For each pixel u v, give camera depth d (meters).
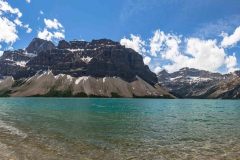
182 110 149.00
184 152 37.50
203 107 197.88
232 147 40.88
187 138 48.88
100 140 45.22
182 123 75.12
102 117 89.06
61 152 36.00
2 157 32.75
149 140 46.25
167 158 34.28
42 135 49.00
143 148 39.75
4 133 50.91
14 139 44.59
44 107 153.88
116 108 155.62
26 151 36.16
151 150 38.50
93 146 40.28
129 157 34.50
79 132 53.34
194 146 41.59
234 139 47.97
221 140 46.81
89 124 67.44
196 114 115.56
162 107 185.00
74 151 36.78
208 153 36.94
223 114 117.56
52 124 65.62
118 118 86.81
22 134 49.88
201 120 85.56
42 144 40.84
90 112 113.81
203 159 33.97
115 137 48.59
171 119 87.50
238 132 57.03
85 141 43.91
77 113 105.75
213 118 94.19
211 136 51.25
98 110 130.75
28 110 122.56
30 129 56.53
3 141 42.72
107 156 34.69
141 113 114.44
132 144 42.50
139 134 52.66
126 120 80.38
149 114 109.31
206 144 43.12
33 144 40.72
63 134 50.34
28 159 32.12
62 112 110.69
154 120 82.31
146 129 60.09
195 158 34.44
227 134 54.03
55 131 54.03
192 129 61.78
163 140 46.38
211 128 64.06
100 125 65.94
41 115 92.94
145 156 35.12
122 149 38.75
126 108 158.12
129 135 51.22
